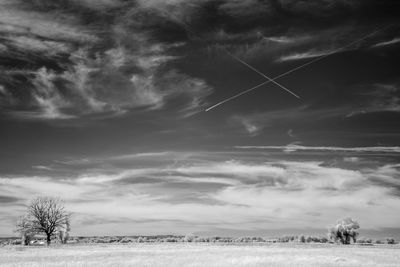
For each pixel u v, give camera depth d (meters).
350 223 91.94
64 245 80.44
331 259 38.84
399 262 36.81
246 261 35.91
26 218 82.50
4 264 33.59
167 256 43.00
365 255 46.06
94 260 37.94
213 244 88.94
